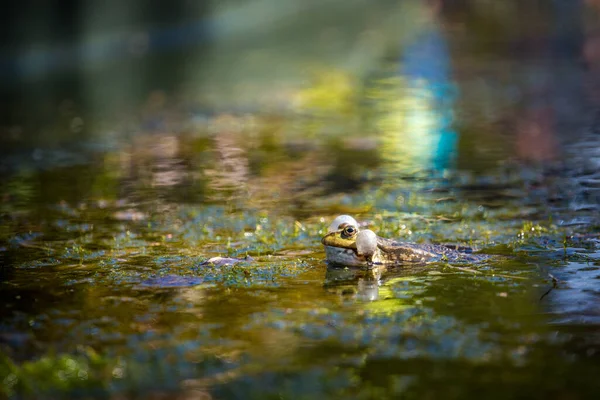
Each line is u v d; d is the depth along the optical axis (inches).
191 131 803.4
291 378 235.6
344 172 599.8
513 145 684.1
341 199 507.5
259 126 824.3
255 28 1722.4
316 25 1716.3
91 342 265.7
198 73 1253.1
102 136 789.2
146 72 1279.5
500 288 315.6
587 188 512.7
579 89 979.3
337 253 355.9
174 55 1450.5
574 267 344.2
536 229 413.4
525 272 338.0
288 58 1368.1
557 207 467.5
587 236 398.3
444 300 302.2
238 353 254.4
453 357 247.8
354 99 991.0
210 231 429.4
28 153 709.3
